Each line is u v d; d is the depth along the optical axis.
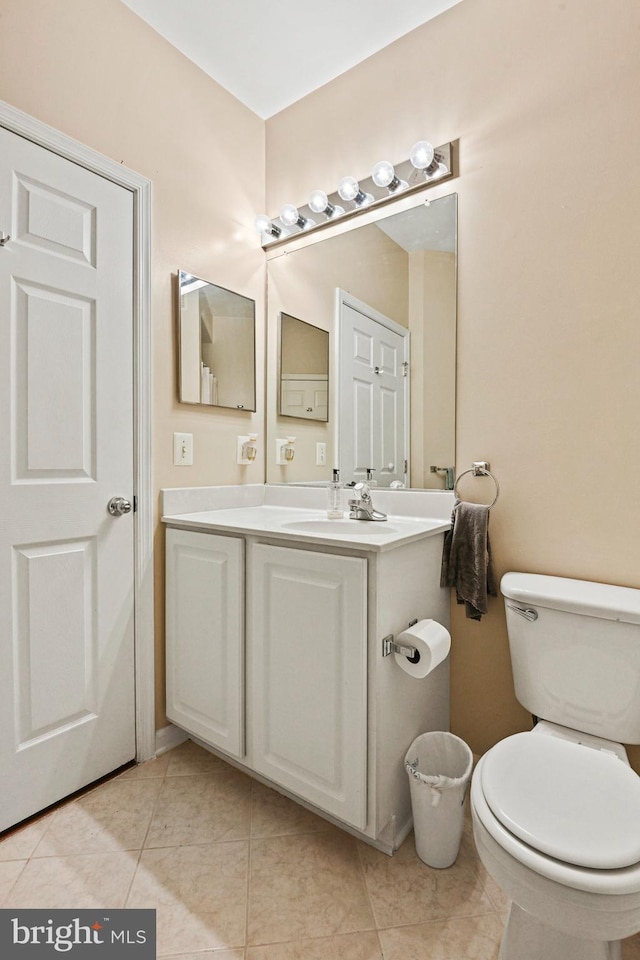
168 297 1.75
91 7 1.50
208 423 1.91
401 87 1.75
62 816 1.42
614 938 0.79
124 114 1.60
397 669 1.30
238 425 2.04
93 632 1.55
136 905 1.14
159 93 1.72
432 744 1.44
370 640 1.21
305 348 2.03
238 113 2.03
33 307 1.38
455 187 1.63
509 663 1.54
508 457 1.53
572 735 1.24
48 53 1.40
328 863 1.27
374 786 1.21
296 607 1.33
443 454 1.66
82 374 1.50
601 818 0.88
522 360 1.50
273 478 2.13
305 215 2.01
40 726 1.42
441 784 1.22
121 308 1.60
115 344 1.58
